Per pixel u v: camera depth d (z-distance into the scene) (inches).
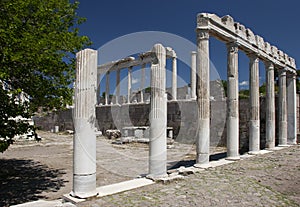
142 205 314.7
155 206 312.5
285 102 933.2
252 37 724.7
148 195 352.8
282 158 653.9
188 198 342.3
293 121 981.8
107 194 355.6
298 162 594.9
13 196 399.9
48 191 426.9
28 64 379.6
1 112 372.2
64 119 1909.4
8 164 668.1
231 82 653.3
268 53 813.9
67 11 495.8
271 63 852.6
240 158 655.1
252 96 754.8
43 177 526.0
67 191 426.9
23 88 423.5
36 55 350.6
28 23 391.9
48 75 443.8
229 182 421.7
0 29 319.9
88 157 343.3
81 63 346.0
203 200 336.2
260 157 679.1
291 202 341.1
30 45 339.6
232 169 524.4
